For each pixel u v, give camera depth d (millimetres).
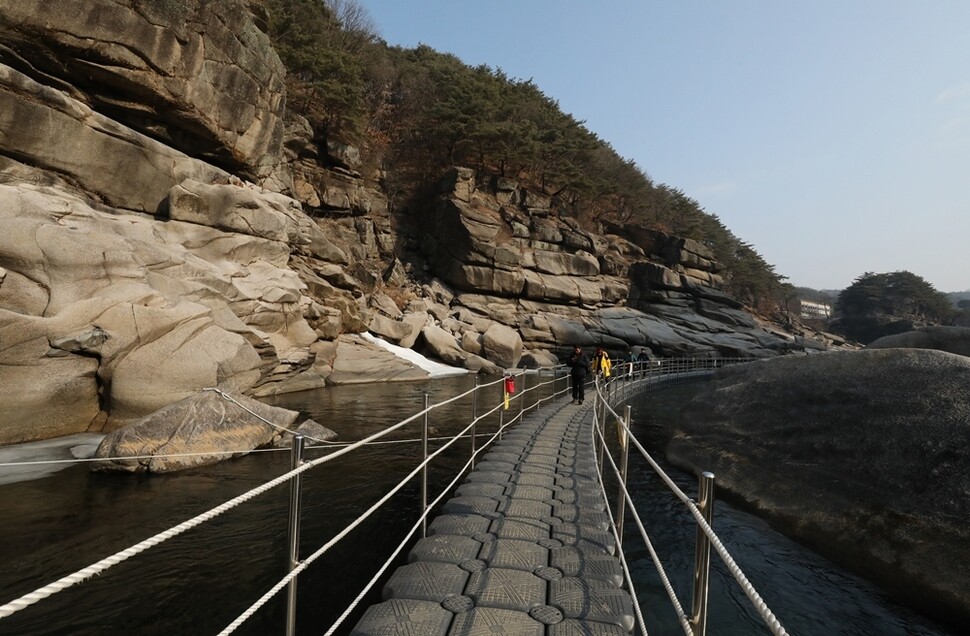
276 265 19672
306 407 14781
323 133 37281
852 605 5465
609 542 4812
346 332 24953
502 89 58250
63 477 7586
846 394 8055
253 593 4871
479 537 4871
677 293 50469
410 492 7871
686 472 10000
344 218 36156
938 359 7340
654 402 21375
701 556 2393
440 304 37719
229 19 19219
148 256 12992
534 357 34156
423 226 44500
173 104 17344
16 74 12914
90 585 4848
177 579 5047
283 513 6734
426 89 51594
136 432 8086
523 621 3379
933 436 6324
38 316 9516
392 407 15281
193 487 7402
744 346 46938
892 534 5883
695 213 74125
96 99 15992
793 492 7492
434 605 3559
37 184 13352
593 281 44812
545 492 6438
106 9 14938
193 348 11352
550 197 51000
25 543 5516
